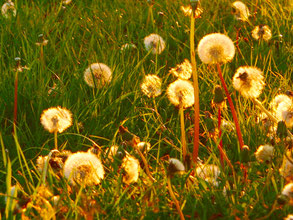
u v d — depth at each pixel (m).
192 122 4.04
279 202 2.36
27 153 3.71
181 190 2.80
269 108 4.16
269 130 3.65
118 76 4.59
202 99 4.48
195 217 2.55
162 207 2.68
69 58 5.22
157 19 6.58
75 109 4.25
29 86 4.45
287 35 6.30
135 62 5.36
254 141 3.66
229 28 6.42
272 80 5.06
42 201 2.62
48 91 4.55
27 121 4.17
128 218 2.72
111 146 3.47
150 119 4.22
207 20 6.55
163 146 3.93
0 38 5.75
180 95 2.99
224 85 3.04
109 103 4.34
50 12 7.11
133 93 4.53
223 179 2.91
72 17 6.84
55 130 3.18
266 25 5.99
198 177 2.84
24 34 5.84
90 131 3.98
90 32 6.22
